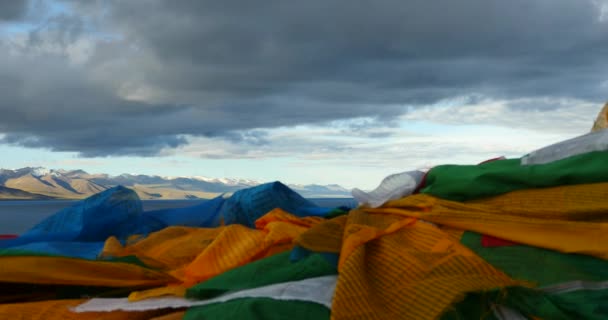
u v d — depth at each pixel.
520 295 1.95
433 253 2.21
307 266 2.32
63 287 2.58
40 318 2.23
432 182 2.89
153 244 3.65
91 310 2.25
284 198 4.03
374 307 1.94
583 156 2.48
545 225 2.22
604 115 3.35
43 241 3.89
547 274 2.12
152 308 2.23
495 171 2.60
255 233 2.81
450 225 2.46
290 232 2.73
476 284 1.93
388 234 2.45
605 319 1.85
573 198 2.38
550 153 2.62
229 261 2.68
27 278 2.42
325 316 1.98
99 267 2.60
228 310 2.06
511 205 2.53
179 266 3.19
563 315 1.86
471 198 2.68
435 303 1.89
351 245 2.20
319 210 3.92
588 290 2.02
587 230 2.15
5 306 2.30
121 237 4.08
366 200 2.86
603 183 2.39
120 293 2.58
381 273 2.19
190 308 2.23
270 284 2.28
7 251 2.52
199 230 3.82
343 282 1.97
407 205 2.71
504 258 2.23
